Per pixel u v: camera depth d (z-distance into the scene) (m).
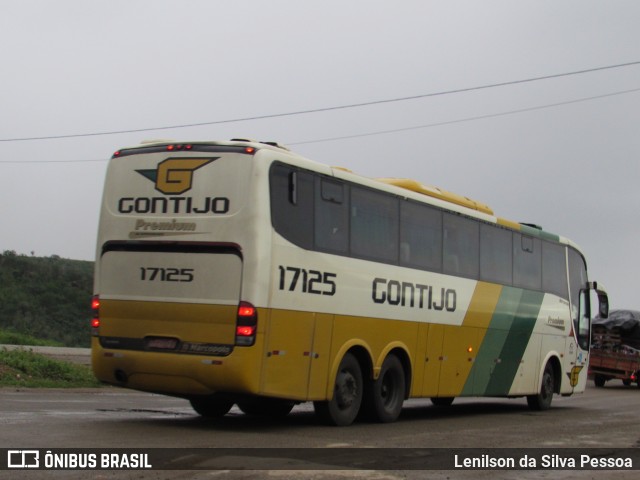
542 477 9.20
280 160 11.76
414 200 14.84
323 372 12.52
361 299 13.30
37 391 18.28
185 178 11.65
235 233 11.31
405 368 14.70
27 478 7.82
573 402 22.88
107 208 12.13
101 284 12.09
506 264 17.75
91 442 9.91
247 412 15.28
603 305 21.81
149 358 11.61
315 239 12.34
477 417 16.83
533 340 18.77
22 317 51.62
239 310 11.20
